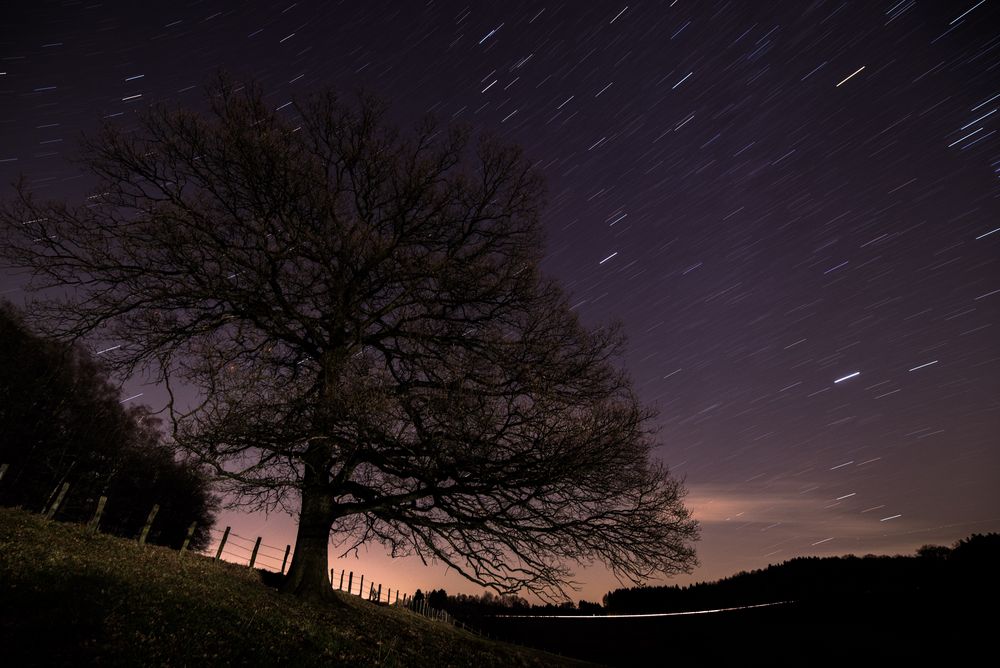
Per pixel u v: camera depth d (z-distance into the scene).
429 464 13.40
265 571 19.70
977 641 23.28
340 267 16.30
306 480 15.03
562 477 13.25
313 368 14.59
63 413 32.81
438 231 17.58
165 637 7.29
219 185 15.41
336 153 17.59
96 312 14.25
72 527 14.83
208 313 15.33
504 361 14.95
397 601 27.23
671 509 14.02
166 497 36.22
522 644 30.66
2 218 13.78
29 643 6.02
